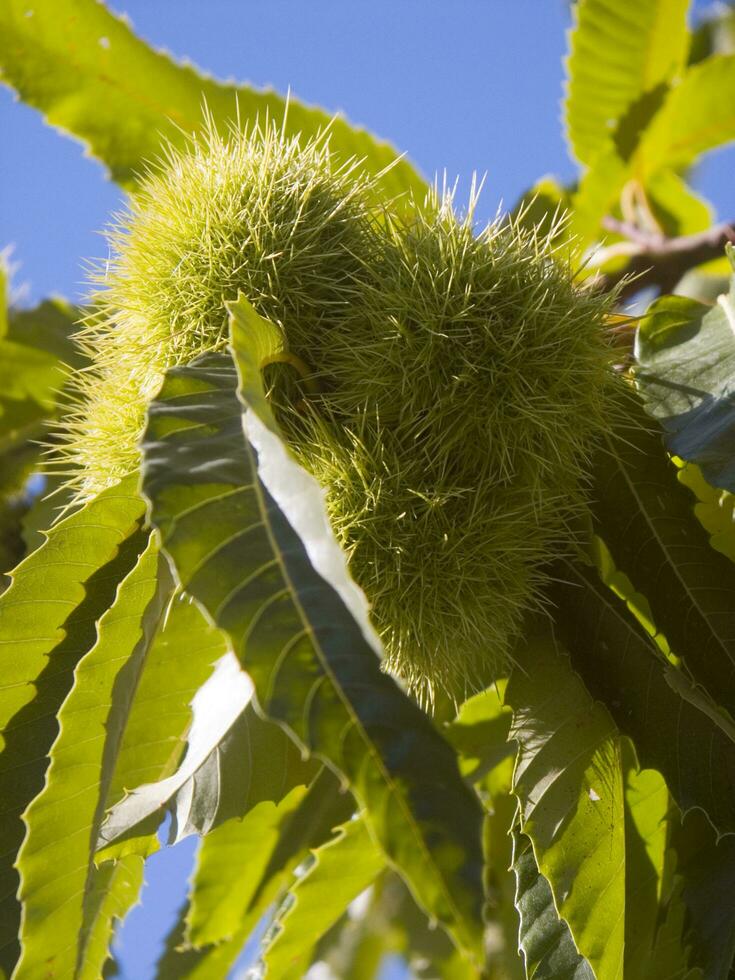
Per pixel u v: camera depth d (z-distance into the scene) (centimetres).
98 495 40
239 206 43
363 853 46
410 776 28
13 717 41
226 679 42
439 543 41
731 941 40
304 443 41
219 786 42
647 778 43
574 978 41
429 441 41
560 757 42
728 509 43
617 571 43
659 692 42
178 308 42
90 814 37
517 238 44
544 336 42
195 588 31
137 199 47
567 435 42
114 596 41
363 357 41
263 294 42
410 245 43
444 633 41
